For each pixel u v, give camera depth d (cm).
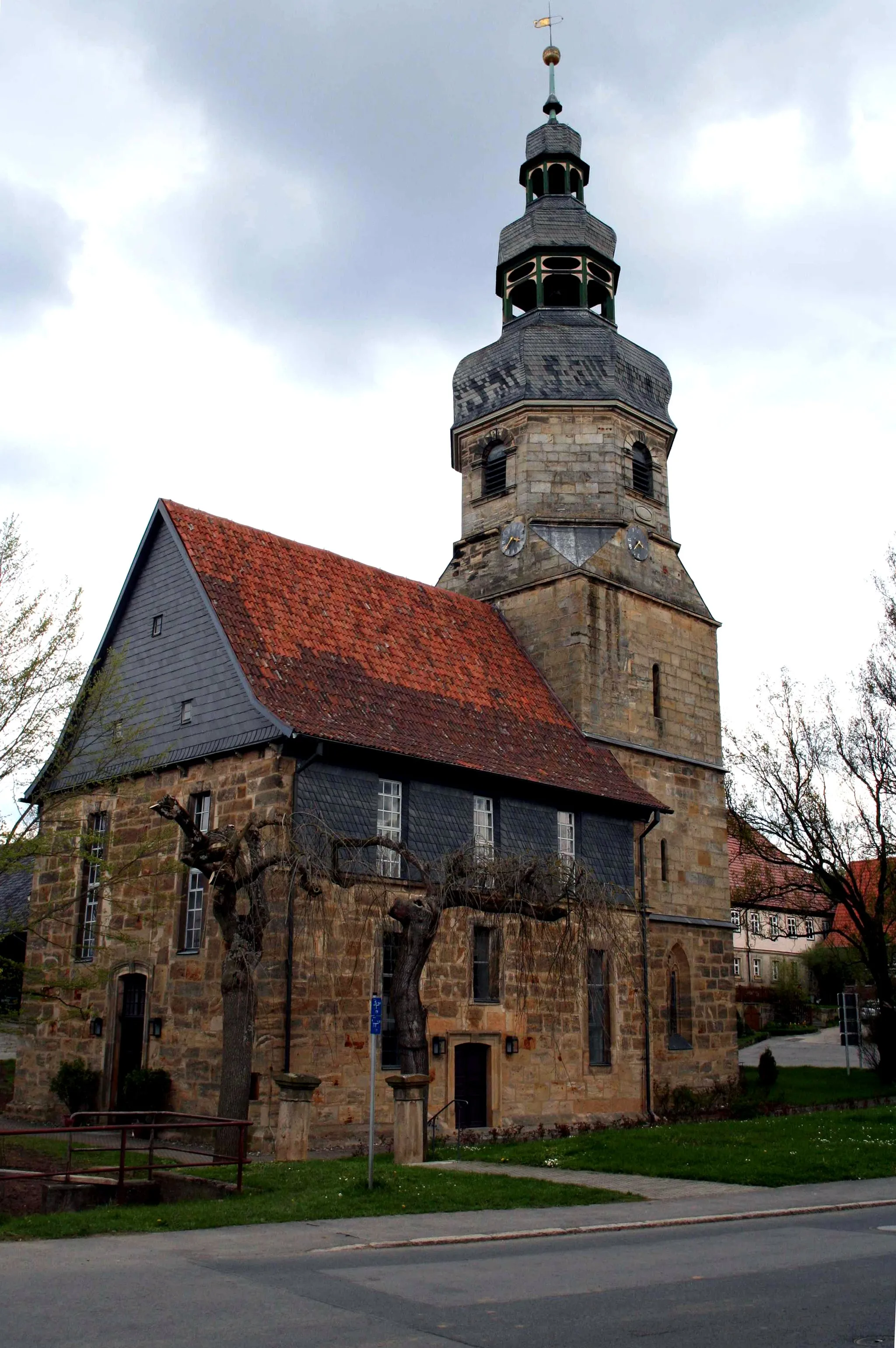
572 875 2331
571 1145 2147
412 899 2434
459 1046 2600
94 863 2370
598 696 3381
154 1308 907
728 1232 1358
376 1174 1719
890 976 4194
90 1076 2620
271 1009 2245
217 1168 1759
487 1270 1095
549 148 4119
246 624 2639
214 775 2508
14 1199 1642
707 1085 3331
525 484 3706
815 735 4009
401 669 2931
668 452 3966
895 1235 1325
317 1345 789
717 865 3612
